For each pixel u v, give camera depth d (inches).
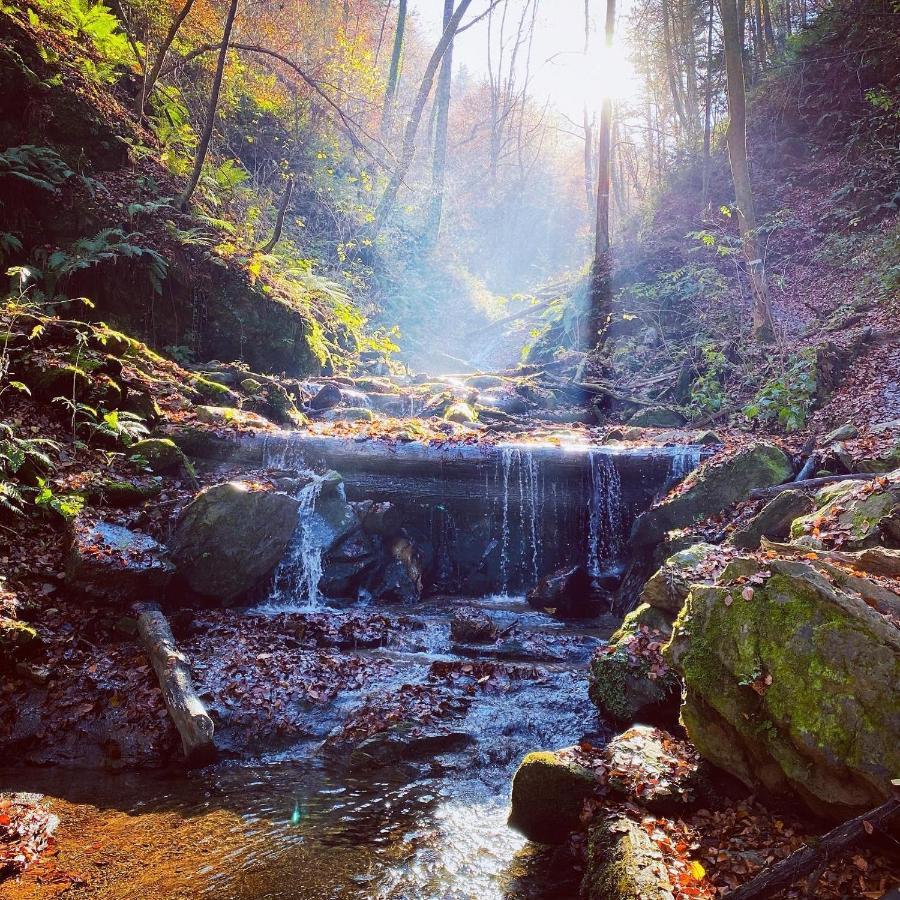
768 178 775.1
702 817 147.6
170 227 465.1
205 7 682.8
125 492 296.2
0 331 323.0
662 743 173.9
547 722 213.9
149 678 220.1
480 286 1035.9
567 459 363.6
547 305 848.9
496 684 235.8
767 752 144.0
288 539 306.7
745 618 147.2
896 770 122.8
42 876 143.8
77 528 258.2
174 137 563.8
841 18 768.9
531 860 152.7
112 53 536.7
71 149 459.2
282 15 813.9
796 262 647.1
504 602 346.6
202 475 333.4
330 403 470.6
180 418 357.7
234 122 747.4
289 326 506.6
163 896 138.5
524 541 370.6
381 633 276.5
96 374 336.8
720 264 671.8
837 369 441.4
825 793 133.0
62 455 299.3
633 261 719.7
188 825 164.9
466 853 155.3
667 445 379.6
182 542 285.1
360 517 346.9
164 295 451.2
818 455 311.1
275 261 525.7
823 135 770.2
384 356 633.0
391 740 201.3
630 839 139.2
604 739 203.0
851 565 172.7
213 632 260.2
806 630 138.7
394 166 930.7
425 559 362.6
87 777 186.1
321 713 219.0
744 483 306.0
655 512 318.7
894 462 287.6
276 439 354.6
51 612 236.5
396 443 365.7
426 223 958.4
